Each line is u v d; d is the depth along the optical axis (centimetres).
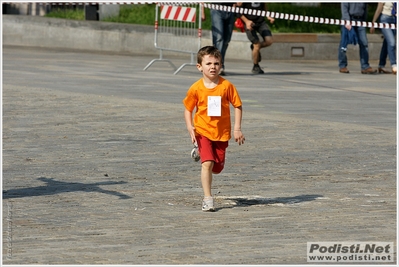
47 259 860
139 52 4069
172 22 3862
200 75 2942
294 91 2509
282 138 1664
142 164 1403
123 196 1175
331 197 1188
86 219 1038
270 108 2089
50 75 2777
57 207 1100
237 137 1145
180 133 1706
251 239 953
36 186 1228
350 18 3206
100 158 1445
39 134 1662
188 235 968
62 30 4278
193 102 1145
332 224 1030
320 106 2162
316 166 1408
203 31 3806
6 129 1709
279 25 4028
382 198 1184
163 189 1227
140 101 2144
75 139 1619
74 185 1239
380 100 2344
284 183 1279
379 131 1778
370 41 4006
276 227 1012
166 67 3259
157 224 1020
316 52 3881
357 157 1491
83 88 2416
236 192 1216
